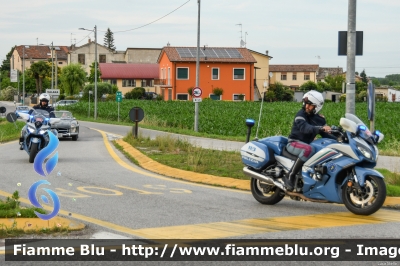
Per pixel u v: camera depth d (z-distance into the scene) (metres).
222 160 17.67
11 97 136.12
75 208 10.70
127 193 12.62
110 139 31.56
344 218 10.00
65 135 30.47
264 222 9.57
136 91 98.06
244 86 87.94
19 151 24.00
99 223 9.34
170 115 52.44
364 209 9.97
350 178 10.10
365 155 9.88
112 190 13.04
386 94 110.00
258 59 105.12
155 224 9.32
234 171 15.41
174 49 89.38
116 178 15.20
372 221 9.71
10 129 42.44
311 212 10.62
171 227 9.09
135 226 9.15
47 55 155.12
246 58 87.94
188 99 87.00
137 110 26.53
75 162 19.25
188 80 86.81
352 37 13.82
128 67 113.88
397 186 12.83
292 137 10.94
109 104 72.00
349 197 10.21
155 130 39.72
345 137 10.24
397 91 109.38
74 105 75.12
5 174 15.89
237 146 26.05
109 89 101.19
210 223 9.45
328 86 118.81
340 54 14.02
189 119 46.59
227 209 10.80
